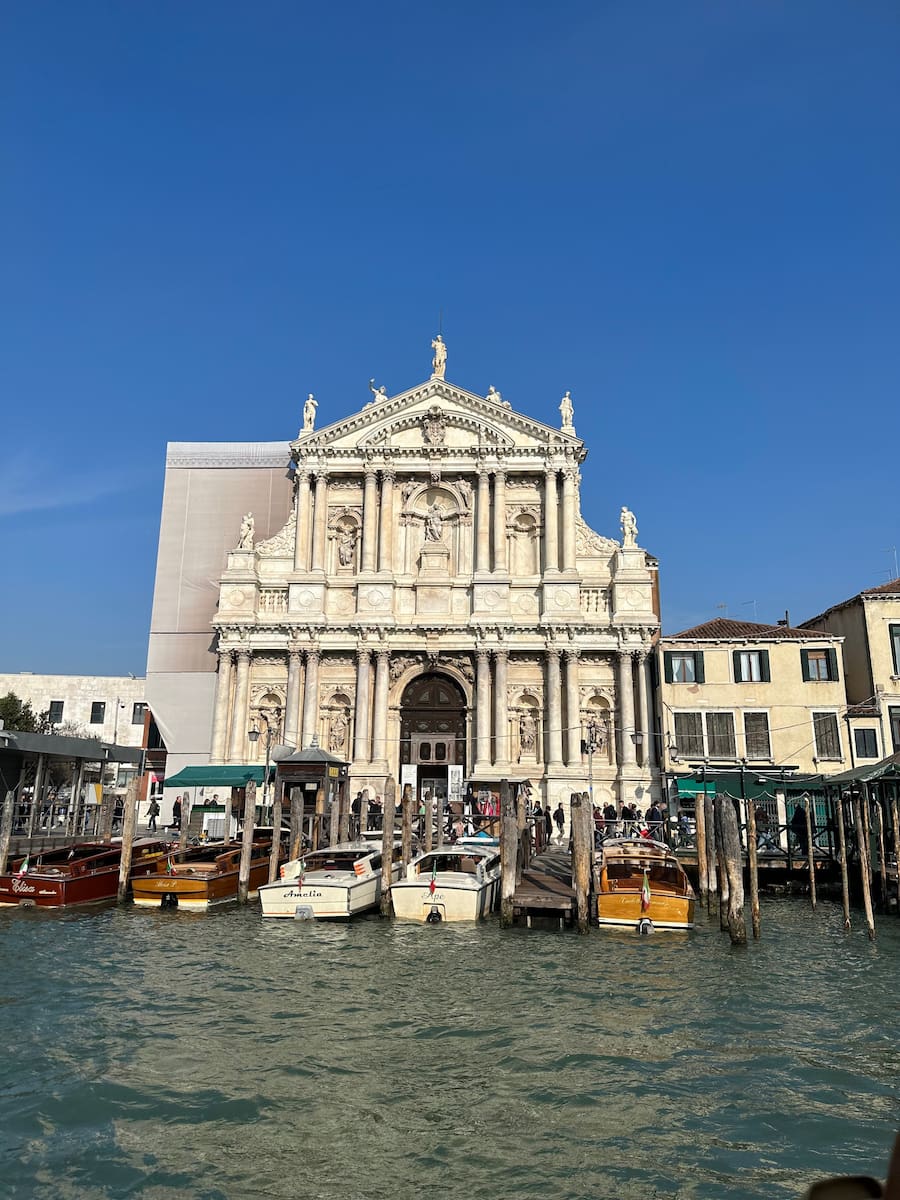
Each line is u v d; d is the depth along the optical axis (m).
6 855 33.66
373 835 38.72
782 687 48.44
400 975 22.20
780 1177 11.57
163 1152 12.11
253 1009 18.97
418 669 50.97
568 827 47.28
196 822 47.84
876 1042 17.19
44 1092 14.02
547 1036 17.22
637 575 50.56
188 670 54.50
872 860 35.69
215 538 56.47
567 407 53.19
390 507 52.38
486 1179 11.45
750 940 27.30
